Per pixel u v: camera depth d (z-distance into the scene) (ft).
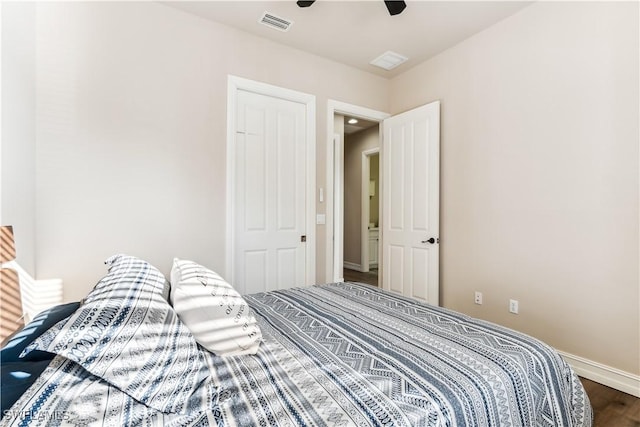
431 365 3.44
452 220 10.06
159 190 8.00
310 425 2.46
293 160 10.23
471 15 8.48
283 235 10.02
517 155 8.38
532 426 3.35
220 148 8.84
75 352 2.33
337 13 8.41
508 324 8.56
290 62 10.05
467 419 2.86
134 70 7.72
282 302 5.95
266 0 7.93
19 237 5.77
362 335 4.27
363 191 19.81
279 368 3.34
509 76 8.56
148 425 2.35
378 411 2.65
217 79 8.82
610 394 6.45
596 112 6.95
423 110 10.61
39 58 6.70
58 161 6.86
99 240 7.28
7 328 4.37
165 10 8.14
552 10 7.68
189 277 3.95
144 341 2.72
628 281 6.50
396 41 9.77
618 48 6.63
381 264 12.14
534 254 8.02
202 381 2.94
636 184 6.40
